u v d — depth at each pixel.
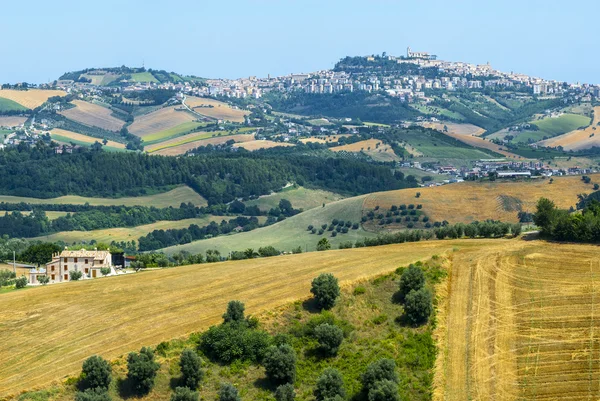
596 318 178.75
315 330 173.12
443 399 155.25
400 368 166.75
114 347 172.25
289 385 160.00
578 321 178.38
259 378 165.50
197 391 159.75
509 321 181.50
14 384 158.88
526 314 183.62
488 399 154.38
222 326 175.75
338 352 173.12
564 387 156.25
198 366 162.25
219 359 170.25
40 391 155.62
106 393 153.25
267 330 179.62
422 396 157.38
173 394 155.75
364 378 157.88
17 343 178.12
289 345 168.75
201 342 173.50
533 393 155.25
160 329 180.00
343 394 157.00
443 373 164.12
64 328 184.38
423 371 165.62
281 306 186.88
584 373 159.88
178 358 168.38
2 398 153.75
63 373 161.50
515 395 155.12
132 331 180.00
